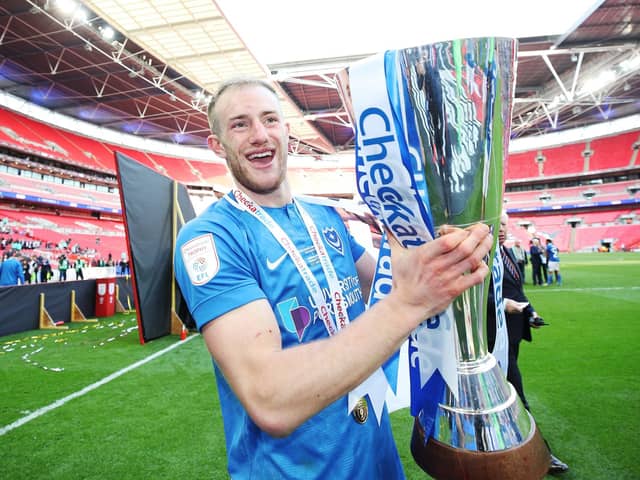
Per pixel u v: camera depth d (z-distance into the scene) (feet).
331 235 3.11
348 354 1.50
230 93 2.84
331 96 71.15
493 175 1.48
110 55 50.78
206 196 101.71
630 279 34.24
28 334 19.39
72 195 78.02
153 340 17.54
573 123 101.30
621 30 51.21
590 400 9.12
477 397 1.62
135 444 7.63
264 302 2.08
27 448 7.52
